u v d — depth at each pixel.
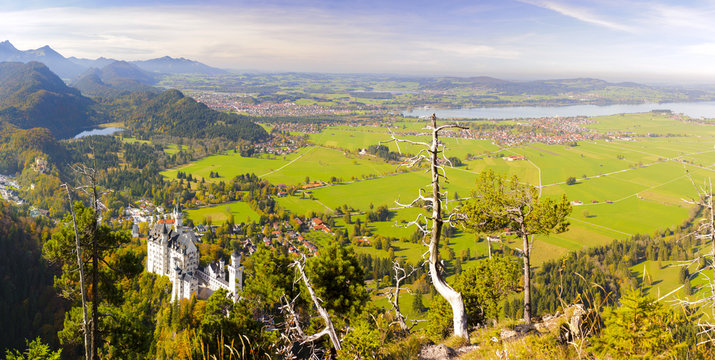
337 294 36.03
